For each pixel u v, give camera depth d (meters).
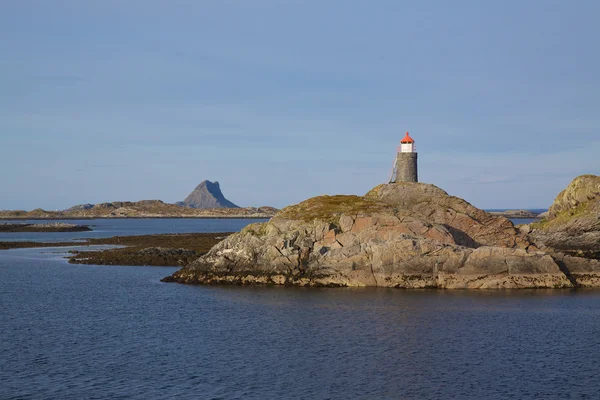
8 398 36.53
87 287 76.06
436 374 40.75
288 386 38.62
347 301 63.66
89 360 43.69
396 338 49.25
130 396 36.94
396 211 79.12
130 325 54.22
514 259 71.06
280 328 52.59
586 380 39.59
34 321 56.12
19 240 173.62
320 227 76.75
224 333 51.06
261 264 76.56
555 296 65.81
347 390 37.97
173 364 42.78
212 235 176.88
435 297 65.38
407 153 91.62
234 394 37.31
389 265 71.94
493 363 42.94
